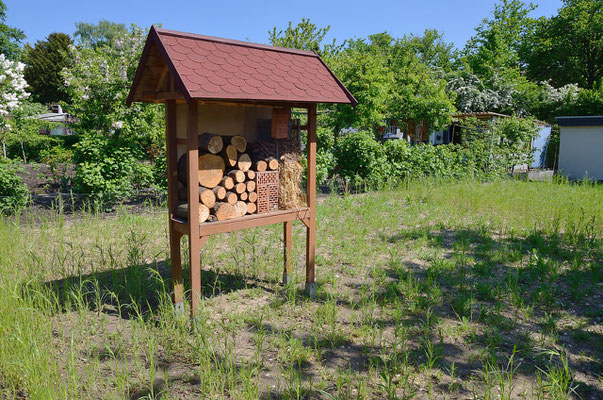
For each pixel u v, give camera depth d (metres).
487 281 5.69
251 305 4.94
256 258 6.46
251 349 3.97
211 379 3.38
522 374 3.63
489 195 11.07
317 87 4.68
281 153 4.88
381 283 5.61
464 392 3.36
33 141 22.80
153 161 14.09
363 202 11.12
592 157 18.81
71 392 3.05
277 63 4.68
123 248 6.98
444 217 9.36
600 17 34.25
